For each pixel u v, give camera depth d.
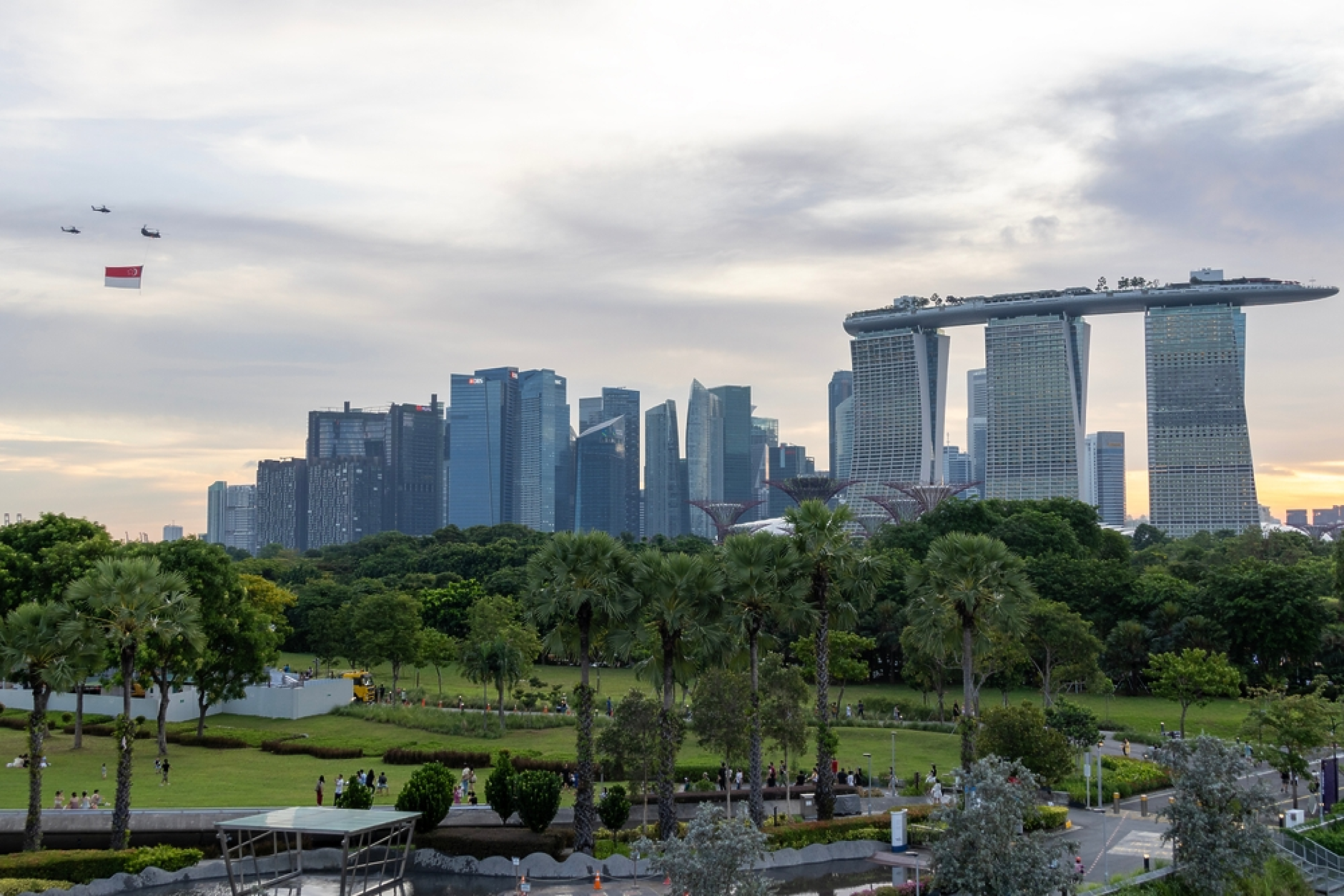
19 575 98.12
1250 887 61.44
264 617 112.12
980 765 50.84
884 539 193.00
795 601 71.50
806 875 65.19
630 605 67.44
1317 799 81.62
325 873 66.38
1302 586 128.25
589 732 67.62
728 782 74.50
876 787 84.50
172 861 64.75
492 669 108.00
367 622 129.38
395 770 91.44
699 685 78.88
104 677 103.88
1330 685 114.88
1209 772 57.28
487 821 73.31
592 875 64.81
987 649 74.94
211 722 116.19
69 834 71.69
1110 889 57.72
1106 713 117.31
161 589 69.56
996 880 48.16
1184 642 130.62
